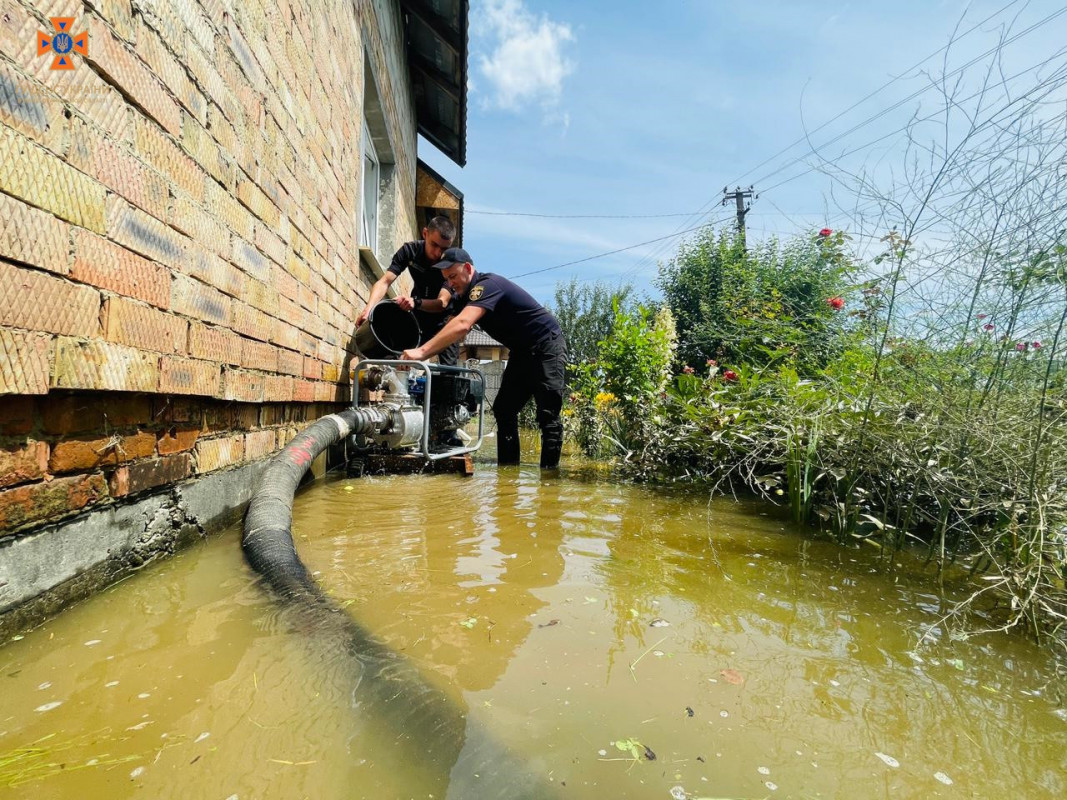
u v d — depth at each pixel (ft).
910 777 2.83
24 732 2.82
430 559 5.87
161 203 4.94
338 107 11.61
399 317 13.32
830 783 2.75
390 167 20.90
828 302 11.09
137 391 4.58
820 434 8.60
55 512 3.85
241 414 7.10
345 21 12.22
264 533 5.73
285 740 2.81
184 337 5.38
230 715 3.00
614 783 2.65
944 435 7.13
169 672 3.41
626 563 6.01
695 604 4.97
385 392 12.20
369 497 9.22
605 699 3.37
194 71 5.51
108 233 4.19
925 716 3.38
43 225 3.53
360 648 3.78
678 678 3.67
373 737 2.87
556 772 2.70
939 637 4.51
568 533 7.19
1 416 3.36
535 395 13.64
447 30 21.49
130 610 4.25
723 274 37.88
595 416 17.33
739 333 14.61
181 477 5.60
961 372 7.33
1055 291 6.13
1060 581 5.04
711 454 11.15
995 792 2.75
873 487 7.94
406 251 14.98
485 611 4.56
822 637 4.42
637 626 4.43
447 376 13.35
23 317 3.38
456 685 3.42
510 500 9.27
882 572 6.15
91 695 3.14
